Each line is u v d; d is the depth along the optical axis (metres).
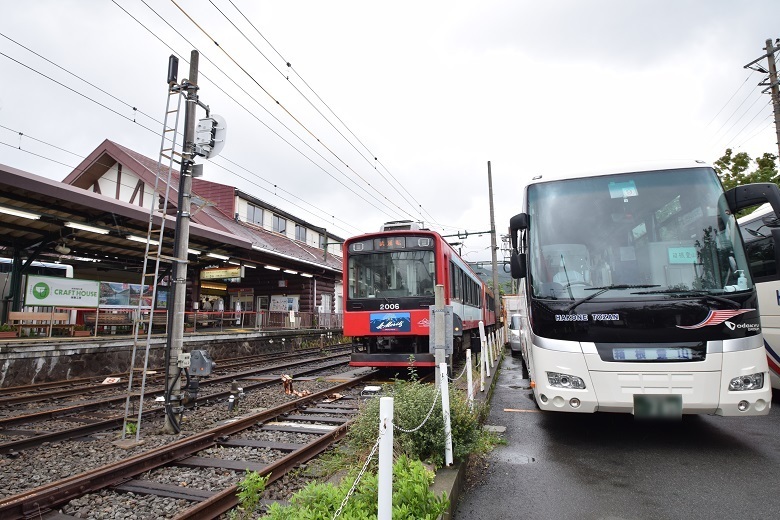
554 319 5.56
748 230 9.14
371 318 10.90
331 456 5.20
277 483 4.49
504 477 4.77
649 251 5.56
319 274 27.03
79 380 11.38
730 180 20.25
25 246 14.31
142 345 13.69
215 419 7.29
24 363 10.59
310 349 23.27
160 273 18.69
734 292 5.19
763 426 6.47
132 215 12.40
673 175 5.88
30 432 6.53
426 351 11.10
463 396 6.21
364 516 2.52
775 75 17.22
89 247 16.30
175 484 4.50
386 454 2.38
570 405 5.32
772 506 3.90
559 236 5.94
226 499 3.99
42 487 4.05
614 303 5.36
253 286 27.38
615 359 5.20
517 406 8.31
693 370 5.01
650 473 4.74
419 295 10.81
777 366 8.16
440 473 4.23
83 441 6.07
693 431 6.28
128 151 22.56
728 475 4.62
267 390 9.98
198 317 19.81
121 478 4.53
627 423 6.79
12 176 9.48
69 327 14.80
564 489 4.39
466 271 15.40
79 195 10.91
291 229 32.25
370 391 9.74
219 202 26.20
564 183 6.23
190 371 6.75
